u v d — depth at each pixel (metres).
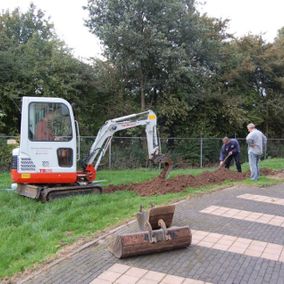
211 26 29.44
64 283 5.25
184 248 6.54
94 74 25.05
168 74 24.73
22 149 10.58
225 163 15.69
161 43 23.33
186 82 25.44
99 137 12.41
